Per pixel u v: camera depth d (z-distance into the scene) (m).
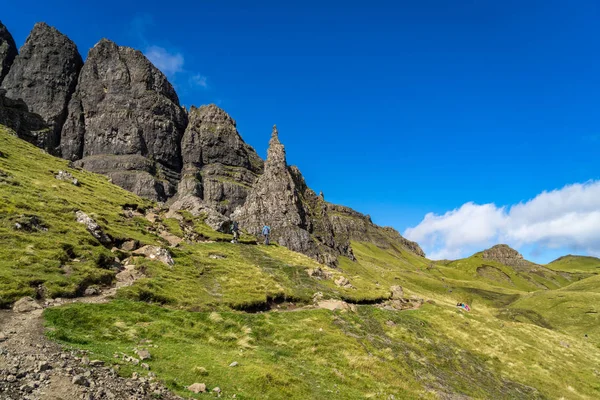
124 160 175.38
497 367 49.50
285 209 166.50
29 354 18.92
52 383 16.44
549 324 130.00
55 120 179.12
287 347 35.19
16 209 41.31
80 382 16.94
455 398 36.16
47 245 36.50
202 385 21.30
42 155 83.06
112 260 41.44
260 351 31.81
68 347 21.41
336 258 171.12
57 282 31.00
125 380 19.08
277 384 25.16
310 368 31.39
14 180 52.00
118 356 22.28
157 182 173.62
